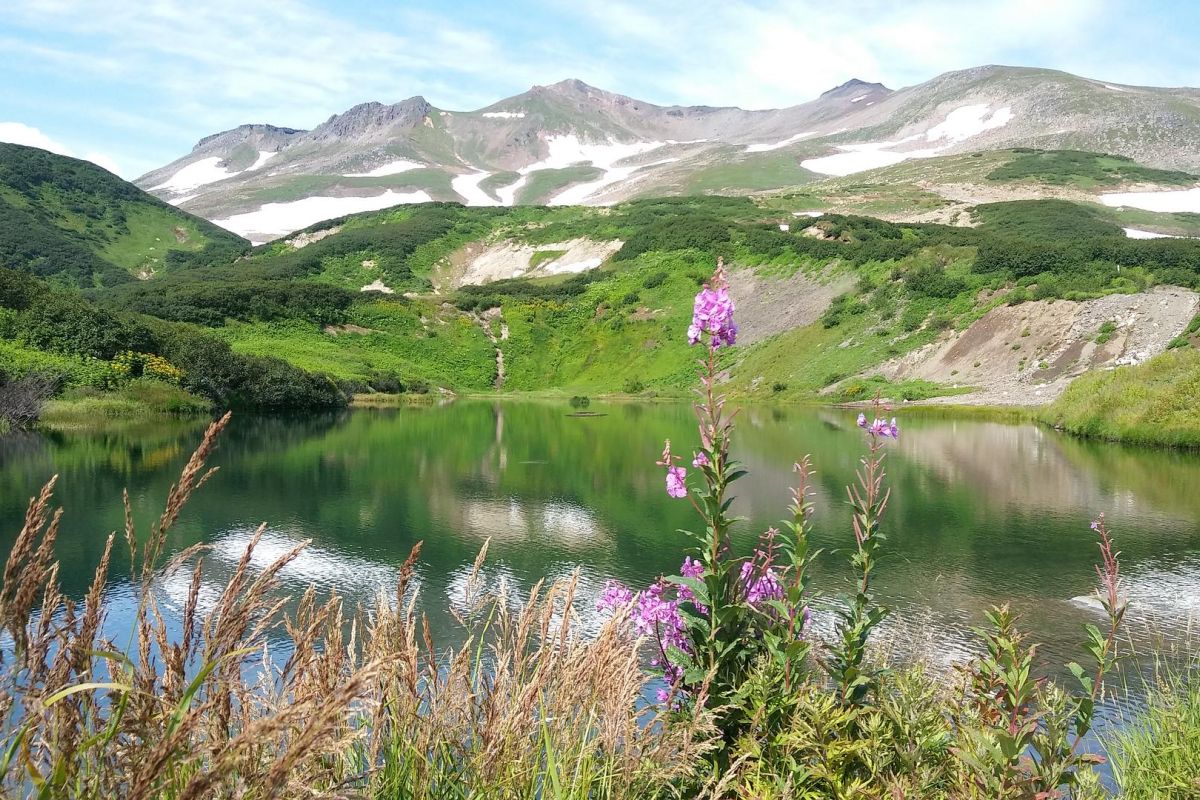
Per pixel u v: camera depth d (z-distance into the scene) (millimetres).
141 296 99500
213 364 62938
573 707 3188
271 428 50875
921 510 23141
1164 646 11734
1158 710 5168
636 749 3104
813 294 100062
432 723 2914
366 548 18641
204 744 1960
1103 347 65125
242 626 2270
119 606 12805
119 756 2012
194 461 2225
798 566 4391
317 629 2684
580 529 21172
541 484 28453
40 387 48719
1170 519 21781
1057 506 23688
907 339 80125
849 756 3793
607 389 99250
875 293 91062
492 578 16125
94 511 21812
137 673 2150
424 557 17953
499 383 104688
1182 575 16172
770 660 4133
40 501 1839
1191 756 4285
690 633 4320
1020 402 60500
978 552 18219
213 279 145125
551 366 109188
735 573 4527
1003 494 25750
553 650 3248
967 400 63812
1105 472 30297
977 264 88125
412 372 100750
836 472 30500
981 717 3980
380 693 2684
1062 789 4203
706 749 3311
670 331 108750
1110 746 5422
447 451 38438
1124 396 43375
